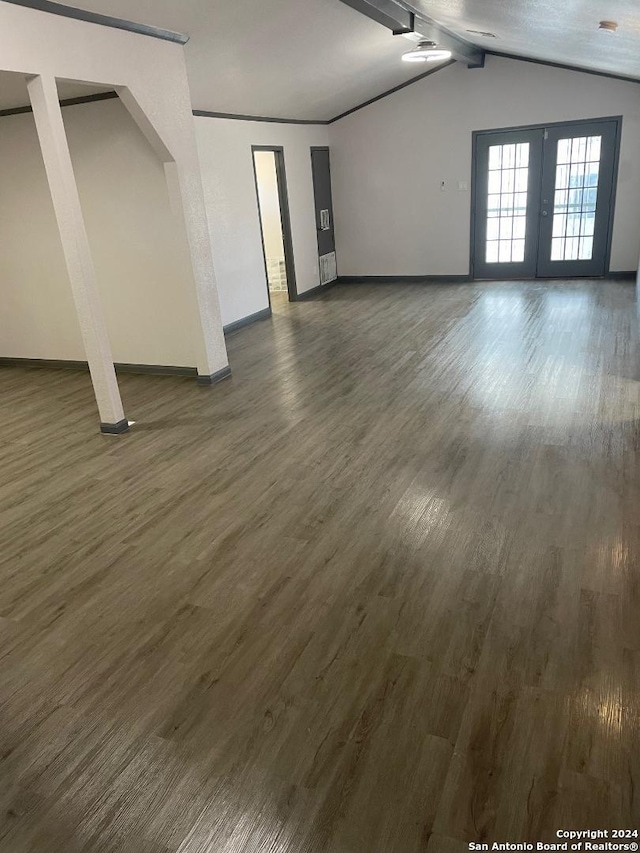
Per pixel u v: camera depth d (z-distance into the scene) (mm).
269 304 8164
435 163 8828
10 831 1765
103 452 4328
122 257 5707
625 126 7824
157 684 2264
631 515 3080
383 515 3248
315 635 2443
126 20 4133
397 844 1660
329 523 3209
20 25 3490
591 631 2355
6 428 4938
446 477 3584
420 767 1867
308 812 1761
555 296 7789
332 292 9438
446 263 9305
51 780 1913
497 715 2023
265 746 1979
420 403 4730
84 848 1705
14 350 6680
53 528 3377
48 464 4199
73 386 5922
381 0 4871
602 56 5449
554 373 5129
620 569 2691
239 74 5934
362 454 3965
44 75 3670
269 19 4844
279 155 8188
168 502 3561
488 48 7602
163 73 4559
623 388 4707
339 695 2152
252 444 4258
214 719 2096
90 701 2209
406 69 7902
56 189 3979
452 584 2676
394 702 2107
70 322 6266
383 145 9023
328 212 9562
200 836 1717
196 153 4992
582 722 1976
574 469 3561
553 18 3506
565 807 1720
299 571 2842
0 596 2826
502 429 4160
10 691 2277
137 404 5250
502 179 8609
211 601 2688
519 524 3072
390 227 9438
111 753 1993
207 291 5340
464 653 2297
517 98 8148
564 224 8539
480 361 5590
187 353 5824
